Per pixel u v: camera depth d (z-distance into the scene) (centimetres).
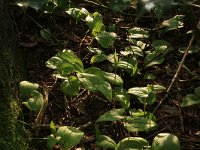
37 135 92
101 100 107
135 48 117
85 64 121
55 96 108
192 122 102
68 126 92
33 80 112
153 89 98
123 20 141
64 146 82
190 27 134
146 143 82
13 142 81
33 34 130
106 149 91
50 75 115
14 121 87
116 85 109
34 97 92
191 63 123
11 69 100
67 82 99
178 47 126
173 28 122
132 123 84
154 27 137
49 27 134
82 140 94
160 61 115
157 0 43
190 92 112
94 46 128
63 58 104
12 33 116
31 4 69
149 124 84
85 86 93
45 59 121
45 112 102
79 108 105
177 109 105
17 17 134
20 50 119
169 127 99
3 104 88
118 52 126
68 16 138
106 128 99
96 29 120
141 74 117
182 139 95
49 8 123
